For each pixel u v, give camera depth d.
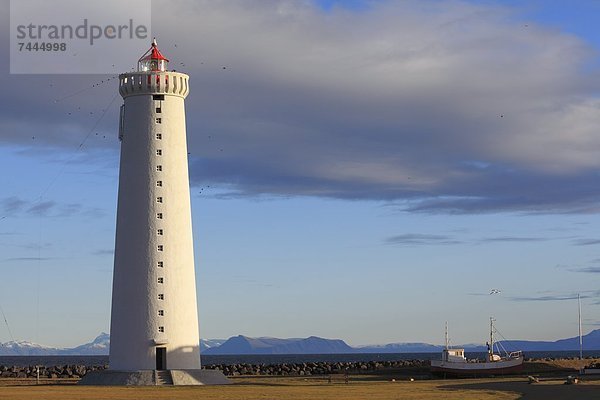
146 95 126.12
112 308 124.88
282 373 198.12
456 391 112.75
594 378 141.38
